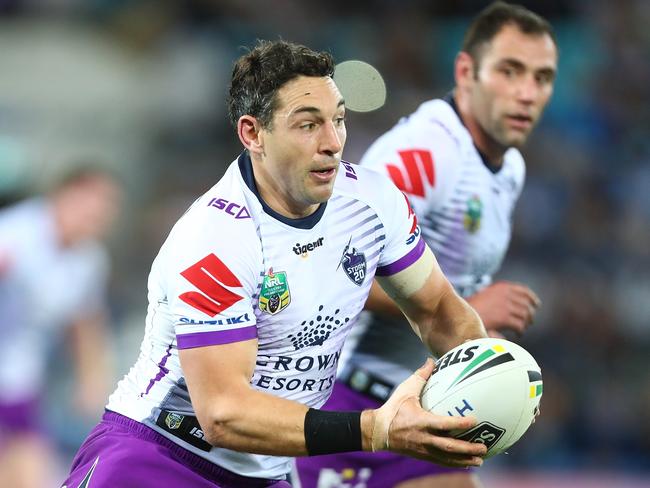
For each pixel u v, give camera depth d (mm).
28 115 42875
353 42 46594
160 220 40844
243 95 11695
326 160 11391
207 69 45312
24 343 24688
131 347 36969
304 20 47875
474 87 16438
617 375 36469
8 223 24469
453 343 13258
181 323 11406
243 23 47438
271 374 12344
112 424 12781
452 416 11352
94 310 27266
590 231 40000
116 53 45312
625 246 39781
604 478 33281
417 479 16547
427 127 16344
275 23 47500
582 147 43031
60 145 42531
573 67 45938
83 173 24734
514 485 31641
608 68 46094
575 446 34750
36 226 24359
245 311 11539
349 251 12320
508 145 16500
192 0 47562
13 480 24719
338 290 12297
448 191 16203
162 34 46406
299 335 12203
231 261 11453
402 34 46375
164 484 12352
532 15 16562
